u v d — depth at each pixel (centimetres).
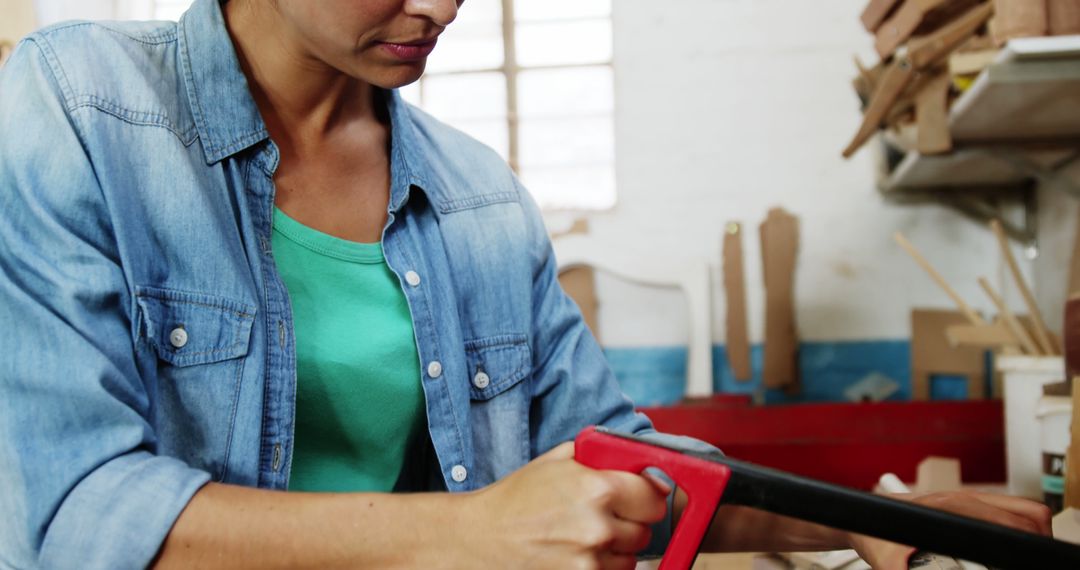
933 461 212
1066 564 46
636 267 302
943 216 301
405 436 82
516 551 54
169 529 57
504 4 325
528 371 88
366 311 79
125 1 327
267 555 57
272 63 76
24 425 60
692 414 244
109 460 60
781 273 303
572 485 54
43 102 67
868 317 302
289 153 79
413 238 82
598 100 322
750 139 311
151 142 70
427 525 56
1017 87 182
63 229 64
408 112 90
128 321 67
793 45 311
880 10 232
